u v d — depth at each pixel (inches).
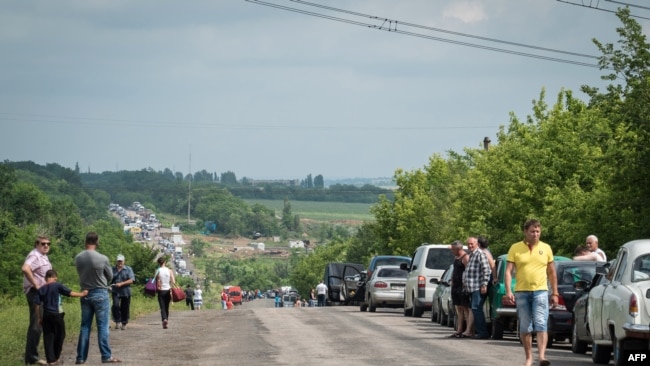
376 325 1988.2
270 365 1151.6
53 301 1226.6
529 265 1054.4
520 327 1060.5
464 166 4702.3
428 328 1883.6
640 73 2027.6
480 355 1274.6
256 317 2415.1
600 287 1178.6
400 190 5049.2
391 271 2691.9
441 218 4466.0
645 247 1111.6
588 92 2062.0
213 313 2783.0
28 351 1226.6
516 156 2930.6
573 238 2269.9
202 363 1200.8
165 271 2021.4
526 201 2864.2
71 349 1457.9
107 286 1250.0
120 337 1755.7
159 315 2655.0
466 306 1625.2
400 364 1149.7
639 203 1991.9
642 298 1037.2
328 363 1166.3
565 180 2805.1
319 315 2498.8
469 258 1604.3
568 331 1432.1
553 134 2903.5
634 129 1995.6
